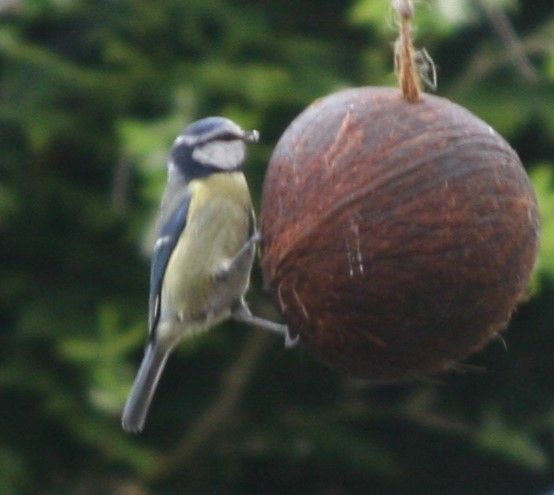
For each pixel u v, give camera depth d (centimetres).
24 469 1480
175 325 954
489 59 1440
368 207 783
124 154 1409
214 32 1483
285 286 808
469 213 779
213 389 1559
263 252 822
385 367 823
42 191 1466
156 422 1543
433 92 1459
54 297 1448
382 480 1650
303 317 811
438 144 786
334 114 803
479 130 797
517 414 1602
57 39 1480
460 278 783
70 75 1412
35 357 1445
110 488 1502
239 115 1365
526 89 1434
